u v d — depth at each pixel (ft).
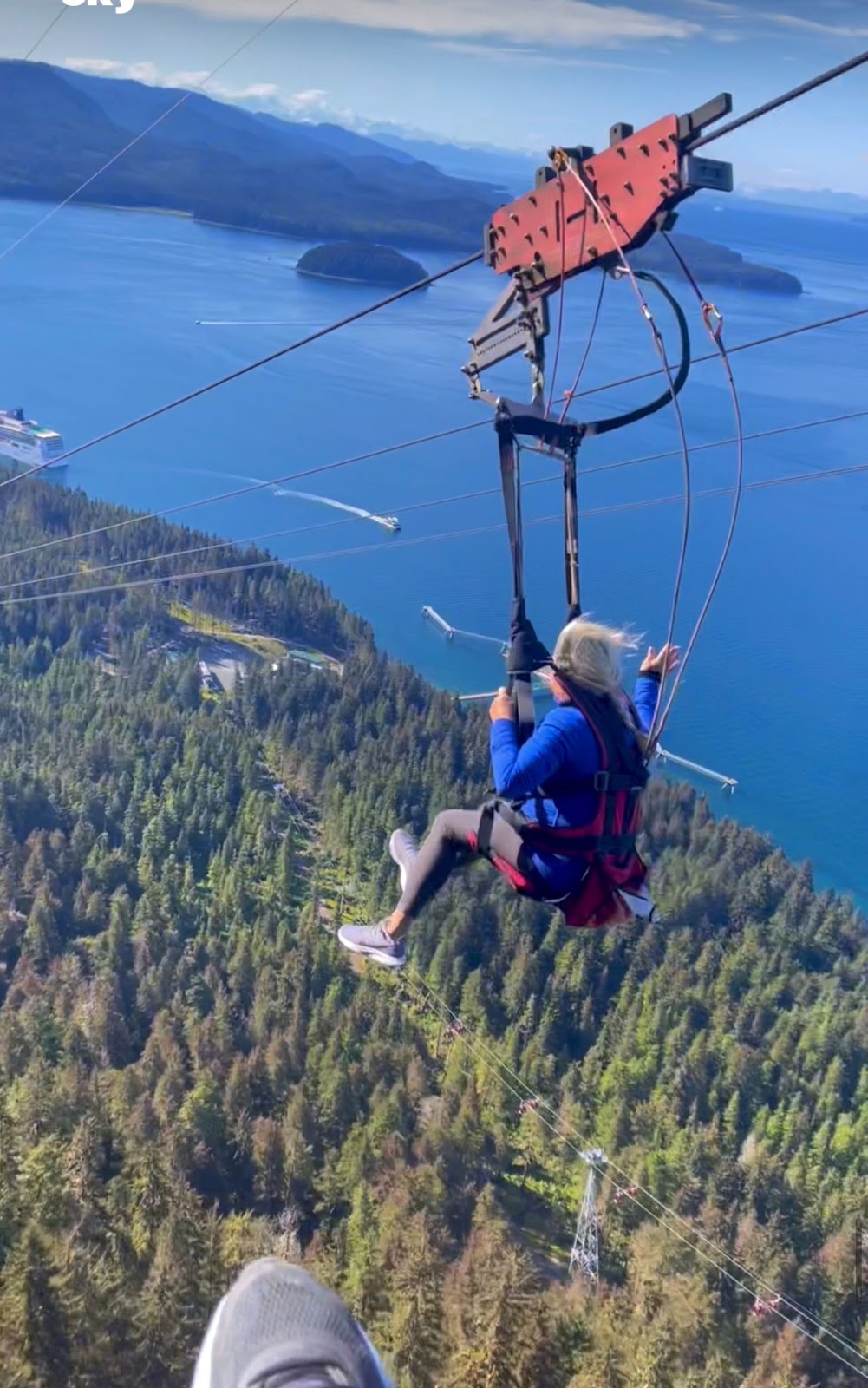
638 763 23.76
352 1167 157.58
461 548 443.32
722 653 364.58
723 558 23.84
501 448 26.14
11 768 258.98
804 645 374.22
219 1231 118.83
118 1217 118.83
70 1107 142.00
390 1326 109.40
